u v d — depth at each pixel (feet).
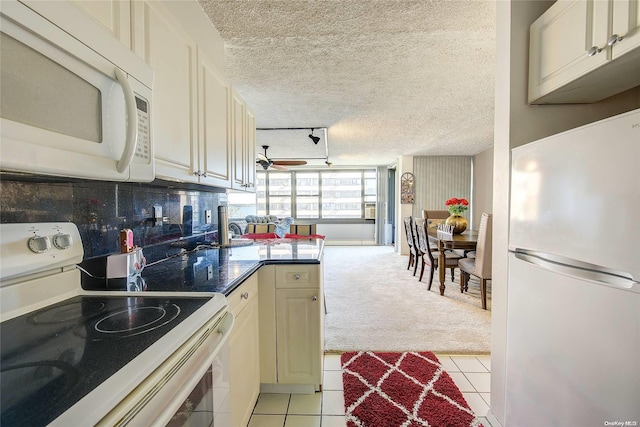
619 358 2.71
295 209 28.17
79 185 3.66
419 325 8.88
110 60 2.52
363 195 27.94
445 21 5.75
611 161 2.76
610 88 3.85
